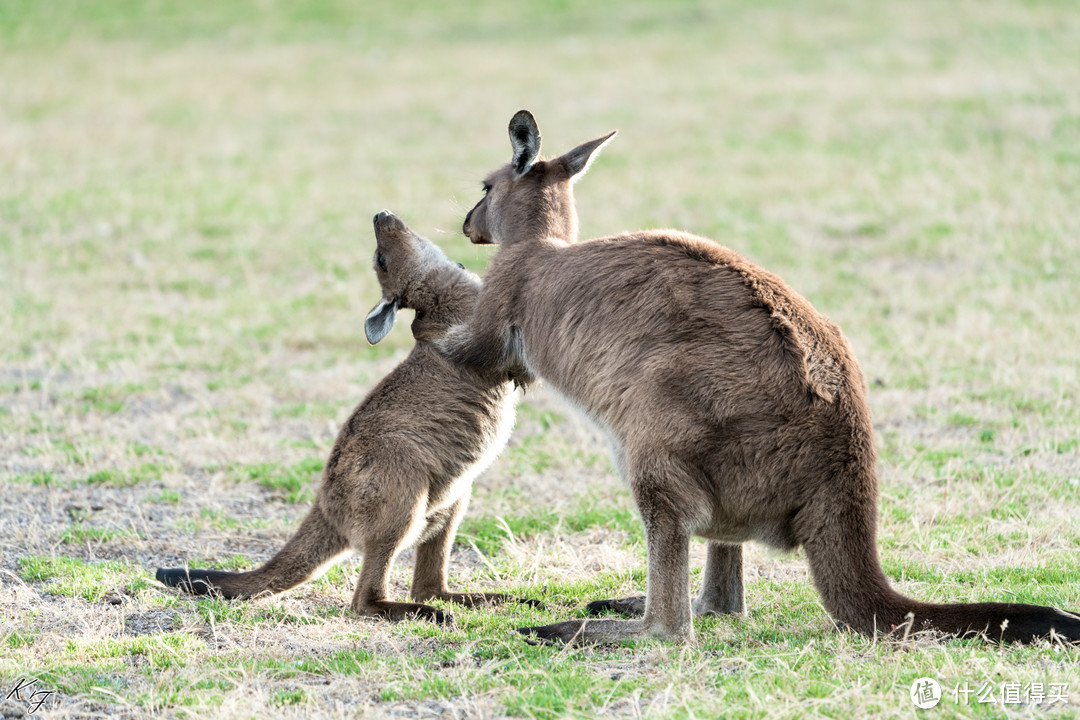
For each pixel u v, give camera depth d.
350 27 71.31
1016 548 14.30
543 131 47.28
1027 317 25.48
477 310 13.23
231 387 23.34
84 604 13.07
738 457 10.87
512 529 16.02
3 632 11.94
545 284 12.46
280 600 13.48
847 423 10.88
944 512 15.52
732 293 11.30
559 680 10.24
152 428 20.78
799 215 35.28
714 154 42.62
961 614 10.67
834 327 11.54
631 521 16.05
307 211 38.25
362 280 31.45
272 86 57.94
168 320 28.17
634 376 11.29
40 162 44.38
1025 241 30.95
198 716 9.66
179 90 57.12
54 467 18.64
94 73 60.59
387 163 44.31
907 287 28.31
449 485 13.58
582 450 19.33
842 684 9.79
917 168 38.44
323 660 11.13
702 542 15.41
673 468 10.95
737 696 9.74
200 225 36.78
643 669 10.58
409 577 14.75
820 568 10.91
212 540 15.70
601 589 13.73
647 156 42.94
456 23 71.44
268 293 30.59
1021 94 44.94
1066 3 62.38
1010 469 17.22
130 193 40.31
